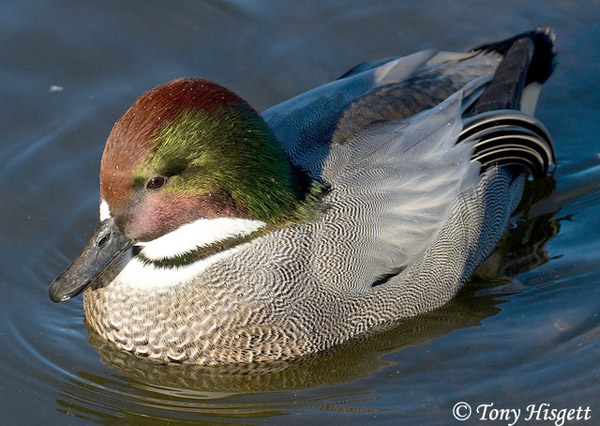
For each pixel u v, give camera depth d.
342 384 11.23
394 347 11.77
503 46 14.13
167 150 10.04
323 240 11.29
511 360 11.38
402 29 16.67
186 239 10.94
